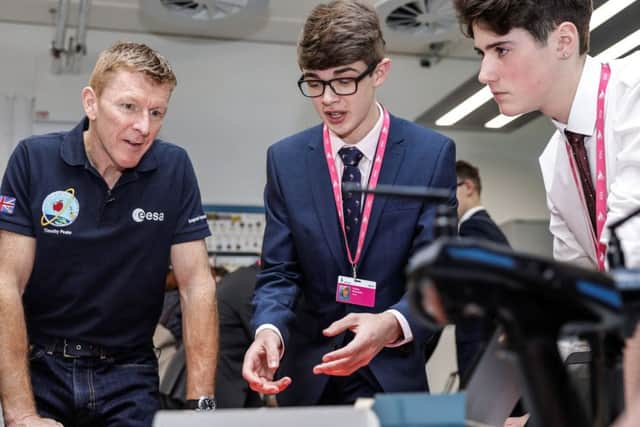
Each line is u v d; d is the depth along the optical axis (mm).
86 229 1888
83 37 4930
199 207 2066
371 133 1854
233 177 5309
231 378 3205
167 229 1983
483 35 1506
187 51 5391
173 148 2051
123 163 1863
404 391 1729
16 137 5016
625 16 3123
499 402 1011
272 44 5504
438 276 618
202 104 5355
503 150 5730
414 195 792
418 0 4480
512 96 1537
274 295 1798
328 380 1768
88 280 1890
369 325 1582
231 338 3232
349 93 1748
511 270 618
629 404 872
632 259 1217
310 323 1837
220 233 5234
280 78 5477
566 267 635
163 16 4816
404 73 5652
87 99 1910
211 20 4891
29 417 1737
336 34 1706
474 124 4793
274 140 5398
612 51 3480
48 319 1906
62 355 1890
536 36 1475
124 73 1821
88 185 1906
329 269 1798
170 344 3703
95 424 1889
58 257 1879
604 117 1554
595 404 837
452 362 5191
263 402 3256
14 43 5156
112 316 1914
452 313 663
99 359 1906
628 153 1372
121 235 1911
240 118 5387
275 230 1898
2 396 1784
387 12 4531
